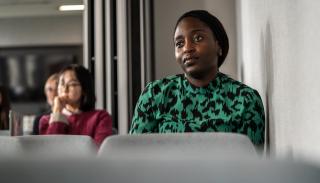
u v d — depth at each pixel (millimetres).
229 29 3988
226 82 1946
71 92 2783
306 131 1229
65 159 329
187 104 1920
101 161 329
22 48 8070
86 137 1293
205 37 2016
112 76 3602
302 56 1265
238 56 3744
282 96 1644
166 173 325
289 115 1503
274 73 1825
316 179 315
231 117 1849
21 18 7957
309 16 1159
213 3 4023
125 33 3635
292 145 1448
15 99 8242
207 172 323
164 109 1927
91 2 3691
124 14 3646
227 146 1123
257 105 1882
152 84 1972
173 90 1957
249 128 1846
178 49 2055
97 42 3637
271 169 320
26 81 8195
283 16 1568
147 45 3809
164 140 1140
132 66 3689
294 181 316
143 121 1920
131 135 1151
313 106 1134
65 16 7824
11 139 1289
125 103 3590
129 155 337
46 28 7934
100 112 2777
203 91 1930
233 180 321
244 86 1927
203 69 1941
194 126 1845
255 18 2475
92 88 2836
